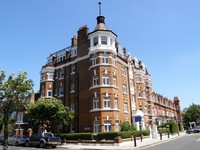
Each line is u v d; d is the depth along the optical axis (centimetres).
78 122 3450
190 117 8631
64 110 3097
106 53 3400
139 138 3244
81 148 2383
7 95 2147
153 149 2036
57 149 2381
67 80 3931
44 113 2991
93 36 3522
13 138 3281
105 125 3061
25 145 2986
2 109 2152
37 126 3180
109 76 3309
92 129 3103
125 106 3756
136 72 4678
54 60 4447
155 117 5303
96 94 3212
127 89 3956
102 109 3091
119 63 3853
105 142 2611
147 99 5138
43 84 4197
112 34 3559
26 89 2238
